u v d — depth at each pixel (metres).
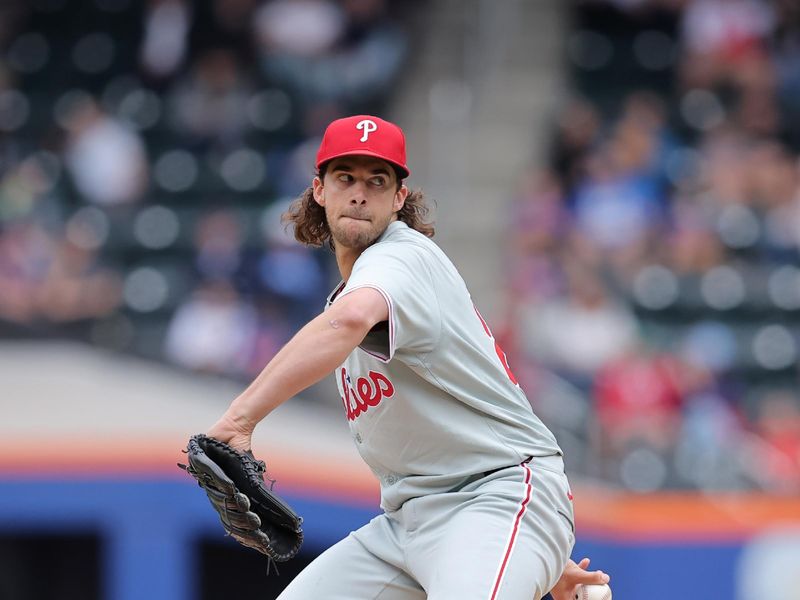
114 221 42.31
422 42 48.91
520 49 49.56
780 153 45.12
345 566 13.06
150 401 26.83
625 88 48.97
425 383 12.07
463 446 12.20
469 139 45.91
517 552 11.91
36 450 24.38
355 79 46.53
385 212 11.88
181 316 36.12
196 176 44.66
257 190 44.41
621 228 41.06
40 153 44.59
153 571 24.16
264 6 47.56
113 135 43.34
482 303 41.16
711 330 39.38
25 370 28.06
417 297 11.40
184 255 41.94
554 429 28.81
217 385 28.81
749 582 25.78
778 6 49.00
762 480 30.48
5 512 24.17
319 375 10.76
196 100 46.19
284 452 24.70
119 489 24.31
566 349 34.88
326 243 13.37
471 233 43.66
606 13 50.84
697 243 41.16
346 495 24.88
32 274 38.03
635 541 25.58
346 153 11.66
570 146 45.22
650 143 43.78
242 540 11.30
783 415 35.84
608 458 28.58
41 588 28.14
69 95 48.06
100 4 50.47
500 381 12.30
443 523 12.25
